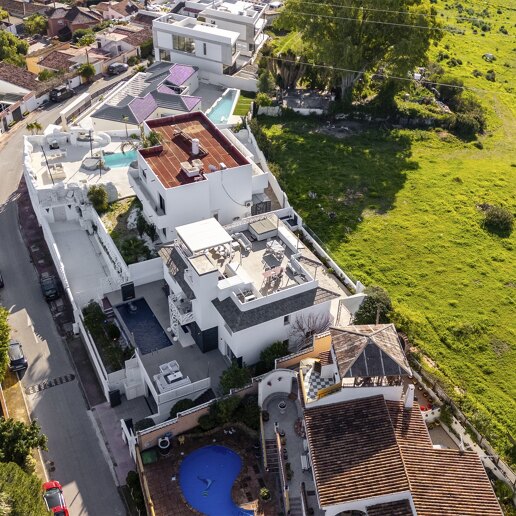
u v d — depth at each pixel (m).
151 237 60.09
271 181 72.62
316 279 52.16
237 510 42.66
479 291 63.19
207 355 52.56
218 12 101.75
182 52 96.12
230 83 95.62
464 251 68.56
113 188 64.88
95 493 45.06
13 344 54.81
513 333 58.59
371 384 43.09
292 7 90.31
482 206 75.69
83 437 48.78
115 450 47.94
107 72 105.25
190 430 47.44
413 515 37.44
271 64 95.25
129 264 57.00
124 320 55.66
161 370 49.19
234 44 95.81
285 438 45.78
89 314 54.41
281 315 49.66
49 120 90.62
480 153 87.62
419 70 106.00
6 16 123.06
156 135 64.50
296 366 49.81
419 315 59.47
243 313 48.84
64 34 119.56
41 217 66.69
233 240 56.22
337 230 69.56
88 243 65.06
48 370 54.16
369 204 74.44
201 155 62.78
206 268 48.72
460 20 140.75
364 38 90.56
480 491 39.22
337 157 82.44
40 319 59.00
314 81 95.38
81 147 74.38
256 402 47.88
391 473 38.91
